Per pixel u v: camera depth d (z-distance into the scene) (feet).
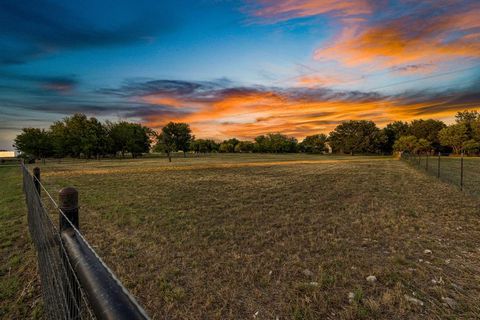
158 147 169.48
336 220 20.56
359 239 16.30
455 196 30.40
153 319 8.89
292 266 12.62
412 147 265.34
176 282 11.27
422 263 12.78
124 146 247.29
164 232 17.94
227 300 9.91
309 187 38.91
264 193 33.78
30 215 16.40
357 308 9.15
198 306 9.59
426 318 8.66
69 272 3.79
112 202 28.30
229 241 16.14
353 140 332.19
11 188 40.50
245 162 128.67
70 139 201.05
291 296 10.12
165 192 35.12
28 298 9.89
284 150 415.03
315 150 397.60
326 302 9.56
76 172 71.87
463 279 11.19
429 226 18.72
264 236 16.96
